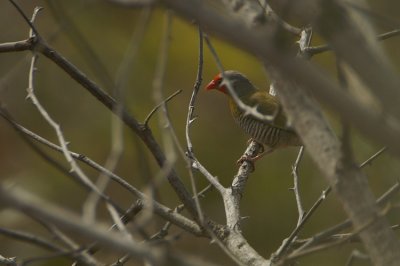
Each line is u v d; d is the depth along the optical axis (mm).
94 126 21125
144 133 9602
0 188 5285
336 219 18156
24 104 21125
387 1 12336
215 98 20953
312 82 5371
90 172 20281
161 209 9594
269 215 18922
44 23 21297
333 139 6918
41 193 19391
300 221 9570
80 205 19391
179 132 20375
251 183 19234
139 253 5449
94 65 7266
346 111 5406
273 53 5352
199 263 6066
